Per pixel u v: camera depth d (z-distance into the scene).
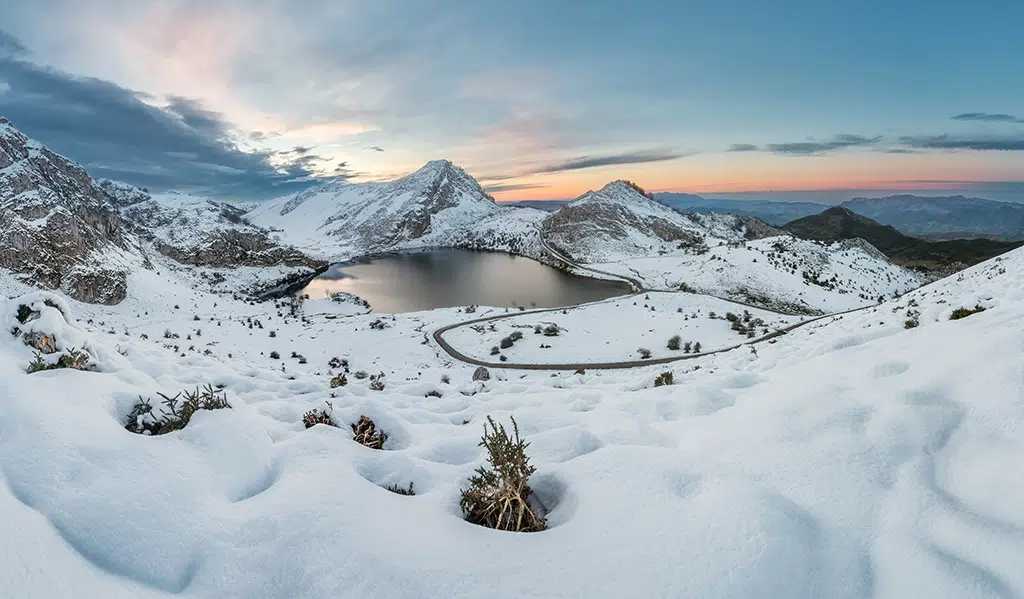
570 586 1.81
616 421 4.30
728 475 2.55
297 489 2.48
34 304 5.05
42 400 2.93
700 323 67.81
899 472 2.49
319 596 1.80
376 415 4.42
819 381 4.13
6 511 1.91
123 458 2.53
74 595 1.67
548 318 76.44
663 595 1.74
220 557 1.97
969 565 1.81
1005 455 2.42
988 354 3.49
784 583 1.79
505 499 2.56
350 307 106.94
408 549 2.05
